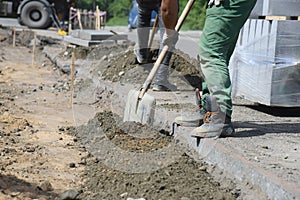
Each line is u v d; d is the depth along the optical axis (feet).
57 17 87.40
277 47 25.18
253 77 26.55
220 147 19.04
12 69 45.57
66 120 27.76
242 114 25.62
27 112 29.45
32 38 66.80
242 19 20.03
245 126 22.74
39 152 22.12
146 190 17.25
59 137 24.49
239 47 27.99
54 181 18.80
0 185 17.78
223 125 20.34
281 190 15.21
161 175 18.42
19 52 57.72
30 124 26.78
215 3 19.80
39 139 24.12
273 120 24.45
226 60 20.83
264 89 25.71
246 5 19.77
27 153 21.89
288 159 17.94
